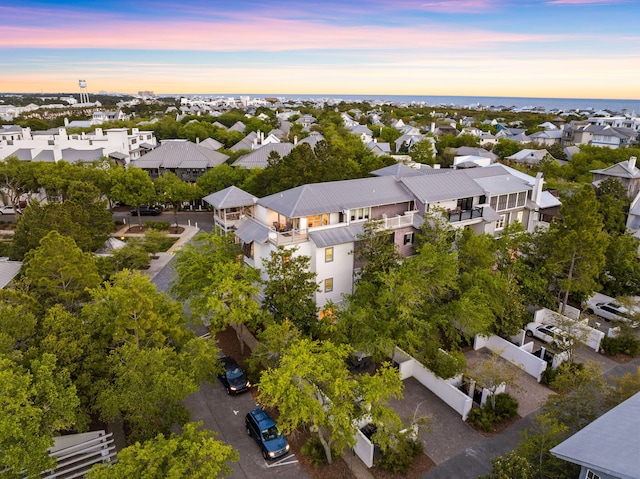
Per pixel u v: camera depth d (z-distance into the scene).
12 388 15.87
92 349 20.95
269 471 21.27
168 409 19.73
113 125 130.88
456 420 24.95
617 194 52.38
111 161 70.38
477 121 196.75
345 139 109.69
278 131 127.50
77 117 177.62
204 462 15.78
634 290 38.66
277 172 51.38
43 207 40.44
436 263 29.95
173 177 63.53
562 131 140.75
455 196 39.44
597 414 20.61
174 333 23.97
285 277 28.03
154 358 19.64
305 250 33.72
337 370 19.61
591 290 35.41
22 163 60.81
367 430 22.73
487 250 34.03
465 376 26.42
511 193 44.81
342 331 26.42
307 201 34.19
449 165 89.25
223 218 40.41
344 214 34.97
